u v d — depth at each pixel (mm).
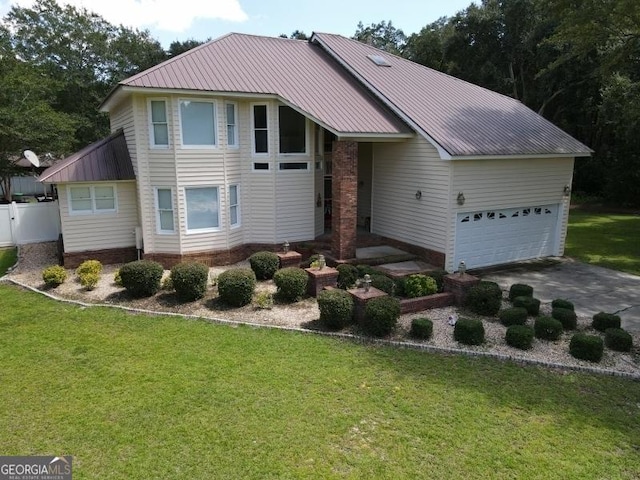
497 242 17266
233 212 16859
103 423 7023
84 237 16203
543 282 15523
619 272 16859
